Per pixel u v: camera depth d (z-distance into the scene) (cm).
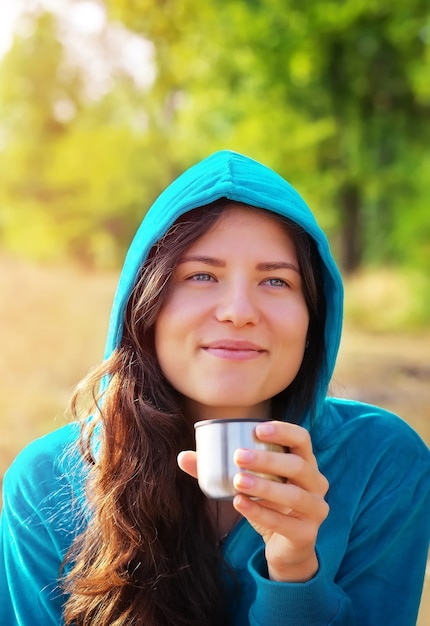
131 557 181
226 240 173
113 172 2584
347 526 193
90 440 195
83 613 185
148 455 182
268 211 178
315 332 198
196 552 187
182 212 175
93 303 1345
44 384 762
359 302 1614
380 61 1769
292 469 145
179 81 2173
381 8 1636
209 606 185
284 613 161
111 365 188
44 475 198
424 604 246
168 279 173
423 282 1625
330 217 1980
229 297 169
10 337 997
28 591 193
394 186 1950
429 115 1869
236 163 185
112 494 182
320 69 1744
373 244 2158
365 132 1869
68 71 2647
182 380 175
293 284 179
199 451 150
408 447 205
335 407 219
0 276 1437
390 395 743
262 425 146
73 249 2625
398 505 198
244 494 147
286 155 1866
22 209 2606
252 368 170
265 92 1809
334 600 168
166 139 2527
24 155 2600
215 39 1772
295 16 1647
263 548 171
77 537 189
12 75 2631
